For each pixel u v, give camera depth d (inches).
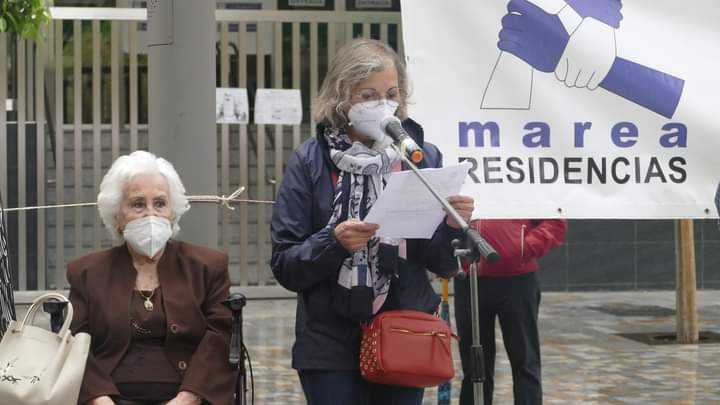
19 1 392.8
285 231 223.3
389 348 217.2
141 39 666.2
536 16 258.5
